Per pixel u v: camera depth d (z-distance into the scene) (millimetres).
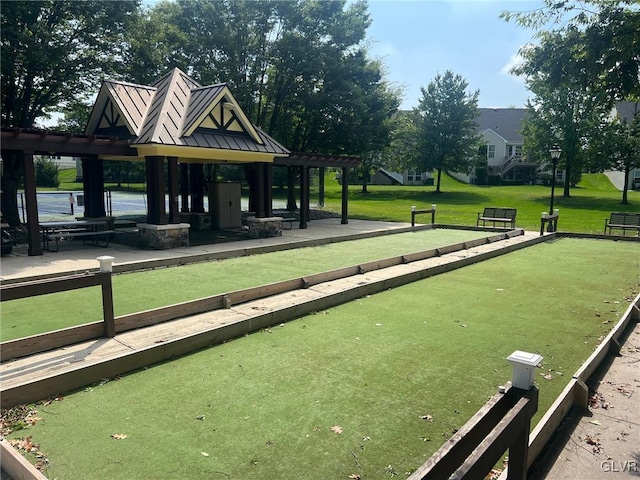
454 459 2150
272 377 4441
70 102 15898
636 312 6277
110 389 4180
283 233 15844
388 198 34438
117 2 13820
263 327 5898
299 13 20156
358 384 4301
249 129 14109
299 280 7664
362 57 21625
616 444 3365
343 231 16484
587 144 30734
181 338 4980
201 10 19531
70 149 10812
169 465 3072
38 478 2756
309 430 3504
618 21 4715
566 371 4660
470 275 9430
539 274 9562
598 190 41062
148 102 13617
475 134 37906
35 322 6023
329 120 21078
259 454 3195
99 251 11453
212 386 4246
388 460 3135
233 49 19531
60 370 4199
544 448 3318
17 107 13984
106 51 14867
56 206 26203
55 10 13172
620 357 5016
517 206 28828
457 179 53125
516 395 2596
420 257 10742
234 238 14352
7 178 13922
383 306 6992
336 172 58094
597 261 11266
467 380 4402
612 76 5023
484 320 6336
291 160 15953
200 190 17156
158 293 7652
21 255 10750
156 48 16766
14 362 4520
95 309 6633
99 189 14391
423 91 36281
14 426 3537
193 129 12508
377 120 21516
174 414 3734
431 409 3838
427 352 5121
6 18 12078
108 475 2967
